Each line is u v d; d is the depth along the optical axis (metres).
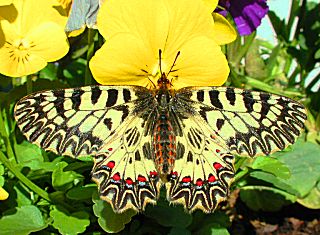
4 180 0.18
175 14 0.16
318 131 0.23
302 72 0.25
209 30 0.16
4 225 0.17
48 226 0.18
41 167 0.18
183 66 0.16
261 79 0.24
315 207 0.21
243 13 0.21
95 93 0.14
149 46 0.16
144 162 0.15
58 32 0.17
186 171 0.15
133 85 0.15
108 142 0.14
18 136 0.20
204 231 0.18
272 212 0.23
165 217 0.18
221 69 0.16
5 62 0.16
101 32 0.15
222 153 0.15
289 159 0.22
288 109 0.14
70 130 0.14
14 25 0.16
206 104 0.15
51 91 0.14
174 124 0.15
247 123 0.15
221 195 0.15
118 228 0.17
